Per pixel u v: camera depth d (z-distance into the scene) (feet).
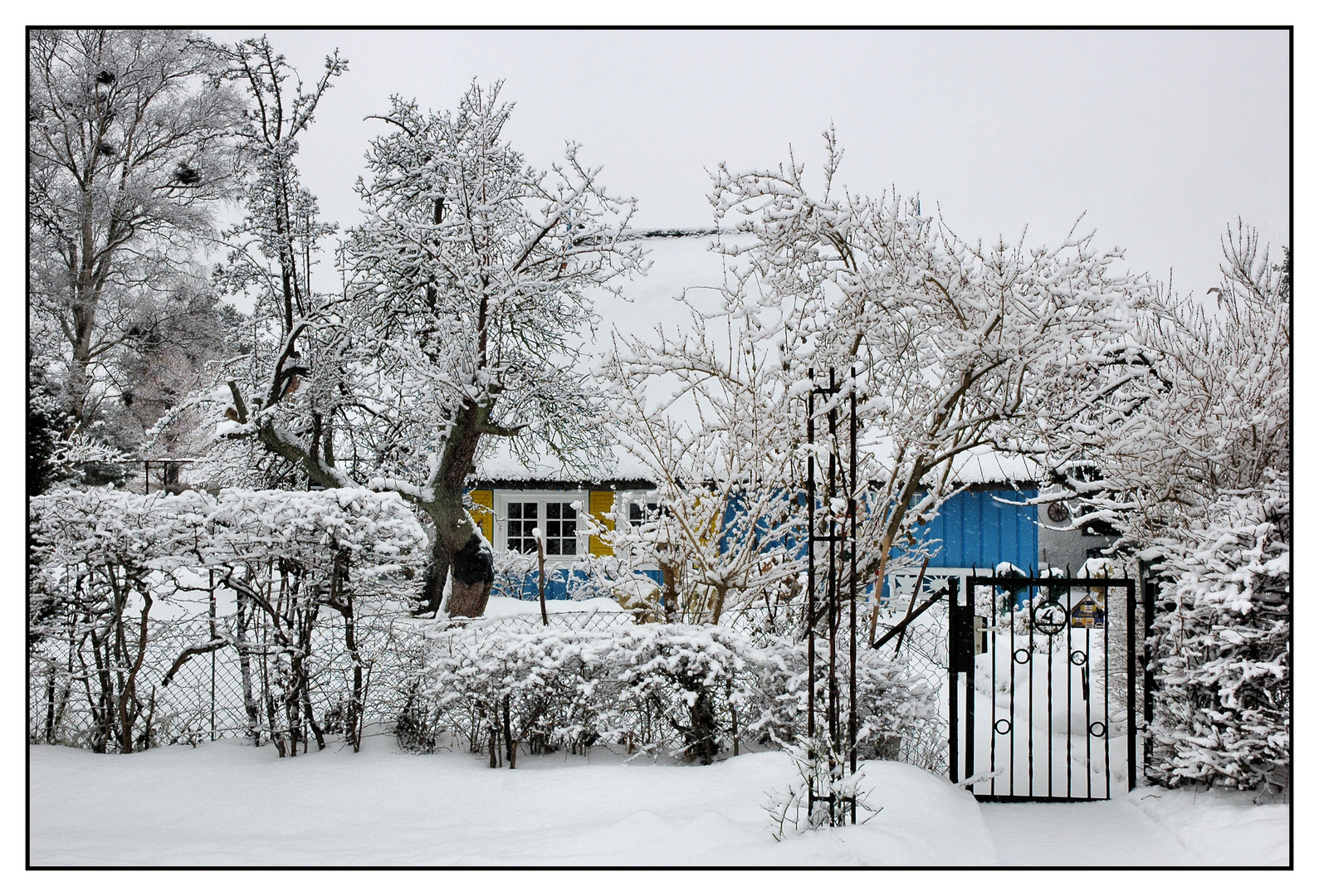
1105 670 21.39
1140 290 22.31
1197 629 18.78
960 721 25.36
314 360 41.93
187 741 22.47
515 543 54.70
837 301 23.20
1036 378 21.52
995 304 21.01
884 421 22.70
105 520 21.29
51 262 75.31
